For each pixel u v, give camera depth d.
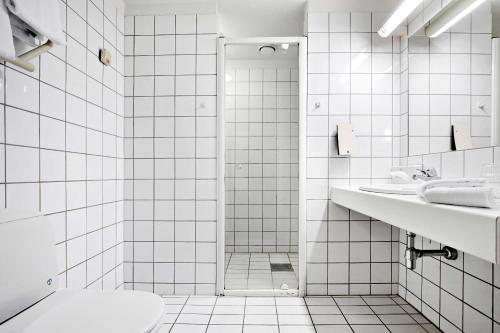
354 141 1.86
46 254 0.96
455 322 1.39
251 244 2.79
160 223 1.92
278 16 2.08
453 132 1.45
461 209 0.73
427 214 0.86
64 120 1.32
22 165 1.08
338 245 1.92
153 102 1.92
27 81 1.10
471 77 1.34
